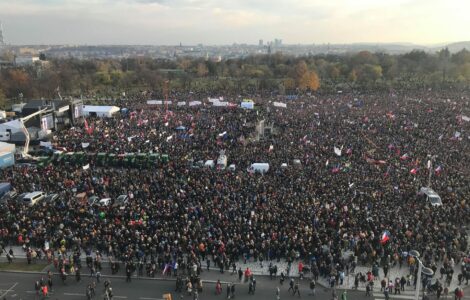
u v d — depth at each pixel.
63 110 101.69
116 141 84.00
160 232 45.03
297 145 81.25
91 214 49.44
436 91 176.38
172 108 129.12
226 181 59.94
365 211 49.34
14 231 46.75
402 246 43.47
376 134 90.62
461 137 88.19
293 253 42.88
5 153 71.06
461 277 39.88
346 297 38.31
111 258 44.38
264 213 48.75
